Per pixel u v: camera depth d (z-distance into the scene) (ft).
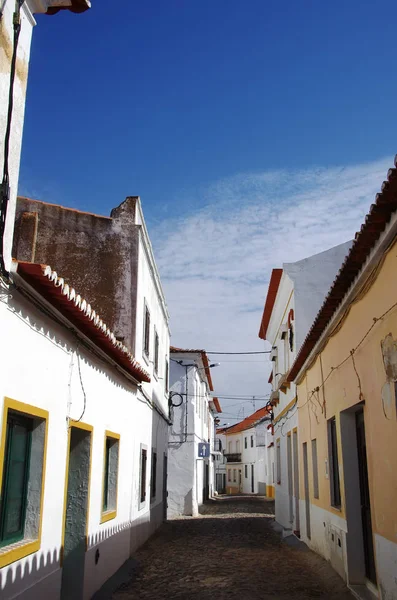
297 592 27.99
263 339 80.43
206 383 108.68
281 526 59.77
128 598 27.17
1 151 16.24
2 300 16.22
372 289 22.44
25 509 19.03
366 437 24.16
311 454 40.40
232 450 199.21
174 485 80.02
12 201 16.81
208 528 60.54
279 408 66.49
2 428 16.22
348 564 27.61
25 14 18.25
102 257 39.73
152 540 46.62
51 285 17.89
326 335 31.71
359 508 28.30
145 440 44.27
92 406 26.63
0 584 15.79
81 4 18.92
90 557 25.80
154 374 50.24
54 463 20.81
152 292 48.49
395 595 20.06
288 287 54.44
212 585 29.91
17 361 17.42
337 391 30.22
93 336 24.95
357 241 19.70
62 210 40.40
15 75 17.48
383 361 21.16
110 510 31.37
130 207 40.96
